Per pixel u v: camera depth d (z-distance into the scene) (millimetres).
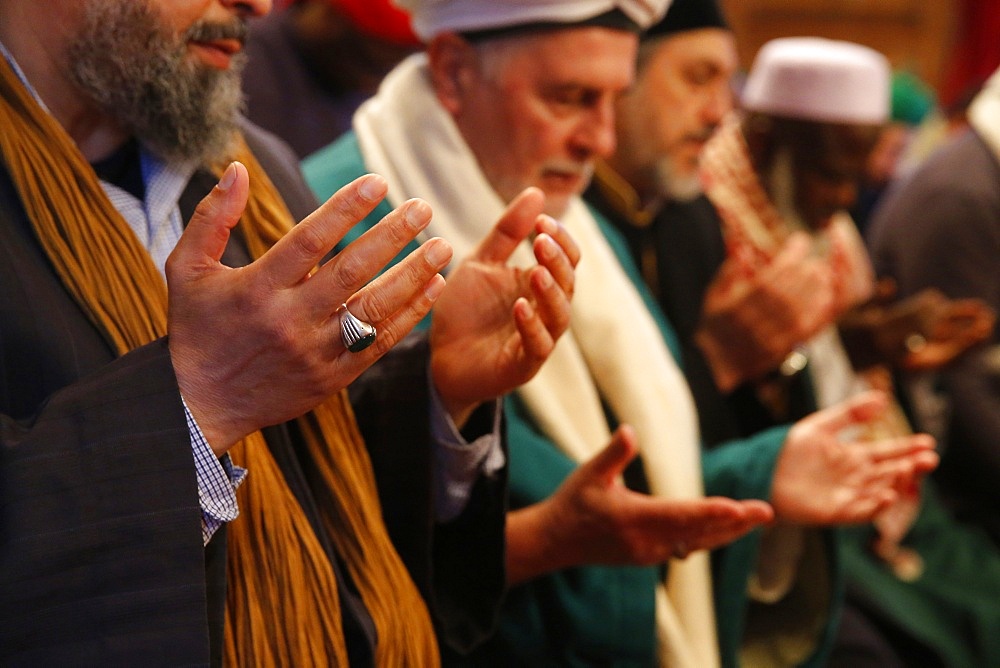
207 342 988
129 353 1020
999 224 3357
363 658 1246
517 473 1732
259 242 1346
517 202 1378
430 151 1832
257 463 1197
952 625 2816
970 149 3426
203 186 1318
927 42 6938
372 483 1376
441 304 1400
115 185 1259
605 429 1889
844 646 2576
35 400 1078
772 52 2945
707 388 2262
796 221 2840
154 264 1194
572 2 1721
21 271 1094
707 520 1478
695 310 2562
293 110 2703
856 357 2807
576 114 1808
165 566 980
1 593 947
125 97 1181
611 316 1988
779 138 2809
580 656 1750
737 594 2035
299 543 1207
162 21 1157
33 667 950
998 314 3334
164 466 987
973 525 3209
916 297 3361
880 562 2947
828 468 1923
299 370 984
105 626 965
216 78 1215
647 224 2562
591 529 1518
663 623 1844
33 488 973
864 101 2818
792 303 2299
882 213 3617
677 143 2406
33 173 1126
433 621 1465
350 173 1841
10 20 1176
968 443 3197
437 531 1510
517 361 1339
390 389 1421
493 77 1795
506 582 1511
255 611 1162
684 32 2344
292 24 2750
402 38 2682
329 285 957
